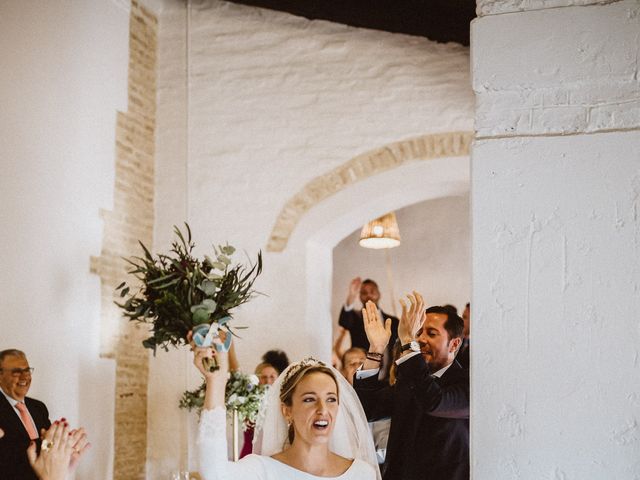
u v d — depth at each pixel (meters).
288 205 8.21
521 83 2.98
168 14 8.73
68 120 7.47
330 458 3.52
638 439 2.82
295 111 8.31
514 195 2.97
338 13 8.06
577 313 2.90
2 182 6.73
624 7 2.94
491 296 2.95
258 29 8.48
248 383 6.49
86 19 7.74
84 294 7.56
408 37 8.15
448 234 10.68
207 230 8.36
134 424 8.09
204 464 3.12
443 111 8.00
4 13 6.86
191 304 3.53
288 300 8.11
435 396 4.08
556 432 2.87
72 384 7.36
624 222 2.90
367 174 8.09
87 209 7.64
